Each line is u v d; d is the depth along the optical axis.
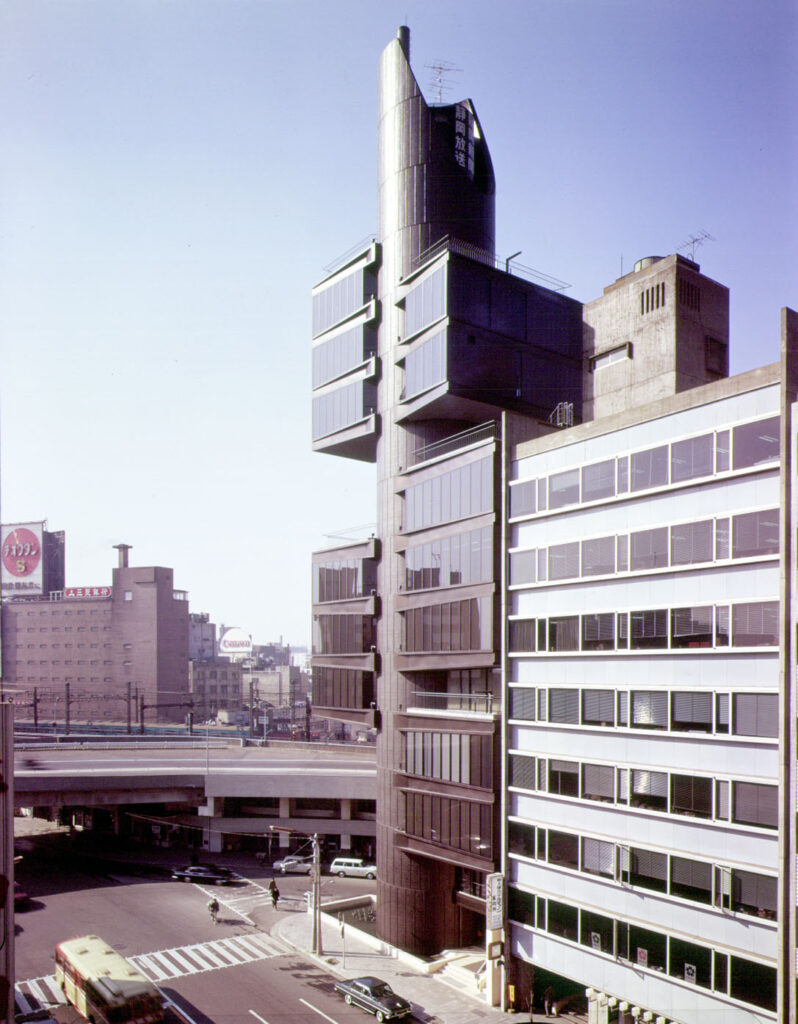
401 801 45.56
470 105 52.66
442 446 47.72
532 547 37.66
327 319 54.69
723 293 49.66
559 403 47.50
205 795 69.69
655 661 31.69
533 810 36.66
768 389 28.45
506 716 38.44
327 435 54.12
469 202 49.50
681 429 31.42
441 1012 36.72
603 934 32.75
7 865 19.81
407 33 50.62
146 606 149.38
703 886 29.23
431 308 44.47
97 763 77.69
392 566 48.34
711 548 29.83
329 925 50.16
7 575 159.75
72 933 48.06
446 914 45.38
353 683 50.44
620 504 33.62
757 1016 27.28
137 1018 33.97
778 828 26.86
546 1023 35.22
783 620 27.05
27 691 155.75
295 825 69.56
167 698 149.00
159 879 61.34
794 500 27.12
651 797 31.33
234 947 45.84
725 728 28.97
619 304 49.69
